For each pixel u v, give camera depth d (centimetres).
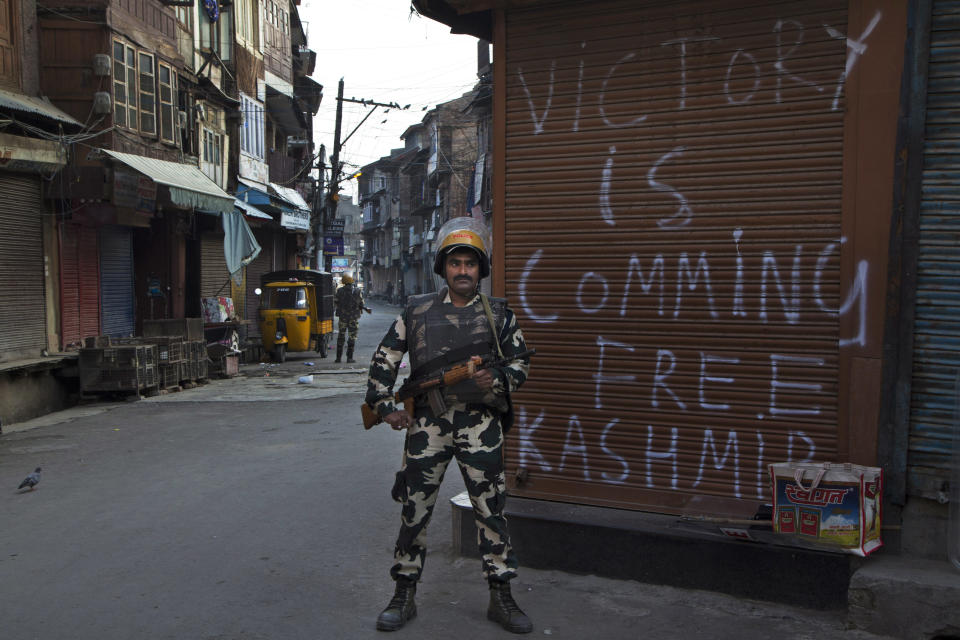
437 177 4825
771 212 372
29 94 1161
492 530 337
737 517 379
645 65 397
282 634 337
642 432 404
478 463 335
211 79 1827
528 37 423
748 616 342
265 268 2452
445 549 444
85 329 1241
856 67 350
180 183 1345
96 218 1181
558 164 419
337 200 3148
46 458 739
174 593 385
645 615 346
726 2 378
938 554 341
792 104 366
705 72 384
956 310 332
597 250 411
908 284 338
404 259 6400
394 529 488
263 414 988
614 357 409
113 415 1001
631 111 401
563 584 381
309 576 407
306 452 736
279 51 2584
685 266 391
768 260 373
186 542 466
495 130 432
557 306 421
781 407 373
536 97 423
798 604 347
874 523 340
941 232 333
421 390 336
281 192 2511
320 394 1177
